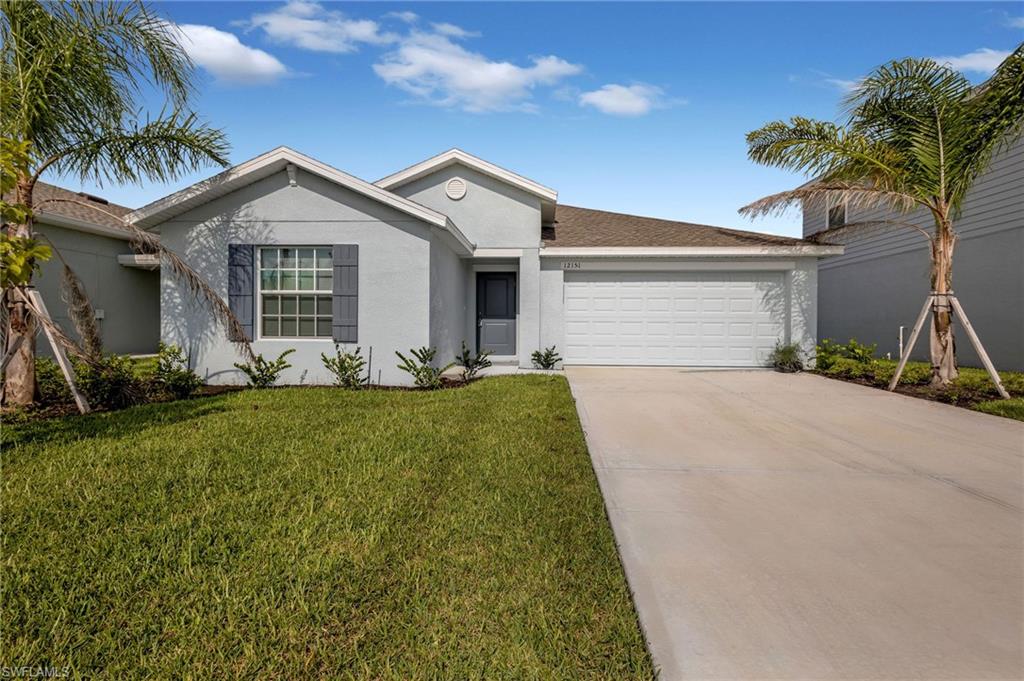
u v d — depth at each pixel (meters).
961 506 4.02
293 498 3.81
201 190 8.71
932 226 13.79
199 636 2.31
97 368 7.32
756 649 2.35
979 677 2.19
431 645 2.29
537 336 12.21
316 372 9.27
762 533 3.53
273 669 2.13
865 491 4.33
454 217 12.23
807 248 11.83
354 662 2.19
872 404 8.02
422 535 3.30
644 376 10.98
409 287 9.15
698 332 12.57
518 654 2.25
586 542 3.27
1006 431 6.35
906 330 14.78
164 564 2.88
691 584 2.88
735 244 12.28
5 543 3.05
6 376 7.00
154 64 7.71
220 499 3.75
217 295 8.62
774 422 6.77
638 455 5.31
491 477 4.36
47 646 2.24
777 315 12.41
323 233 9.18
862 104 9.69
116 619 2.42
